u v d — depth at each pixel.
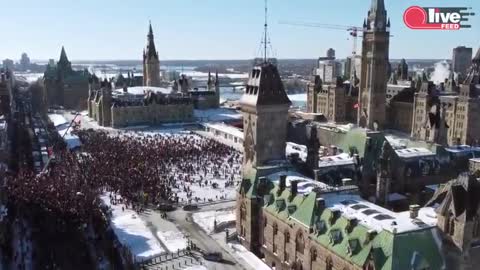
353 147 144.50
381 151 137.00
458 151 153.62
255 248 121.25
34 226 133.50
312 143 131.25
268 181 122.50
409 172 140.12
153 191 163.25
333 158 141.00
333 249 90.69
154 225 139.00
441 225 85.50
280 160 136.25
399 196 131.50
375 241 84.69
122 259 115.38
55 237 127.00
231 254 119.69
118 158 198.88
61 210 139.25
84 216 137.75
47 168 191.62
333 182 128.62
